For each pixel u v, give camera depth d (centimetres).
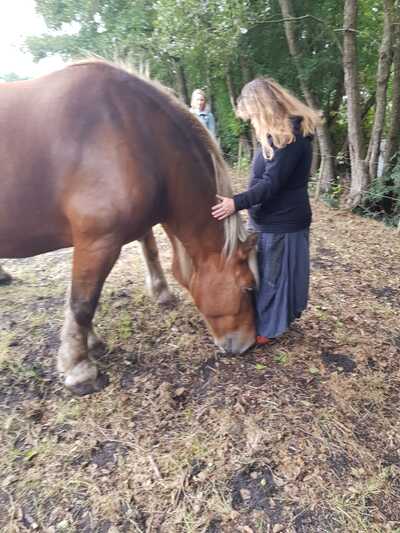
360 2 675
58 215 197
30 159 185
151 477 179
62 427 202
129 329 267
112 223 188
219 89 888
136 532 159
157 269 289
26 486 175
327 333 271
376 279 358
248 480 177
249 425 201
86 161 183
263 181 200
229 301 218
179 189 203
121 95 189
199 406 212
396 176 542
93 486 175
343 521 163
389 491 175
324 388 225
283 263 226
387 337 272
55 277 336
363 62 719
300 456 187
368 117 800
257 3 644
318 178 637
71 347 216
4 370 233
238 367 237
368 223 523
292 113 198
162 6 636
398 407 217
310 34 687
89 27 877
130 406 213
